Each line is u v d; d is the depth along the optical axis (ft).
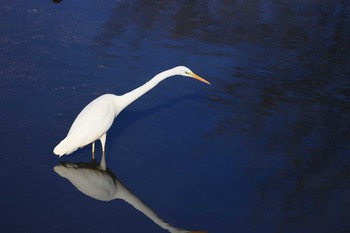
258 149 35.55
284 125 38.55
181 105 40.11
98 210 29.01
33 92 39.29
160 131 36.73
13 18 49.32
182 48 47.75
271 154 35.14
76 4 53.62
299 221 29.35
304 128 38.37
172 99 40.86
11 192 29.63
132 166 33.01
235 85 43.09
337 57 49.26
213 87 42.63
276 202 30.83
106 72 42.86
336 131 38.29
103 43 47.06
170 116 38.58
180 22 52.65
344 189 32.42
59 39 46.80
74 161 33.24
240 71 45.11
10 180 30.60
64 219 28.02
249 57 47.52
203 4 57.36
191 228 28.27
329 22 55.88
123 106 36.06
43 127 35.53
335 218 29.89
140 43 47.75
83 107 38.22
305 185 32.42
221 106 40.32
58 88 40.14
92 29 49.24
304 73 45.96
